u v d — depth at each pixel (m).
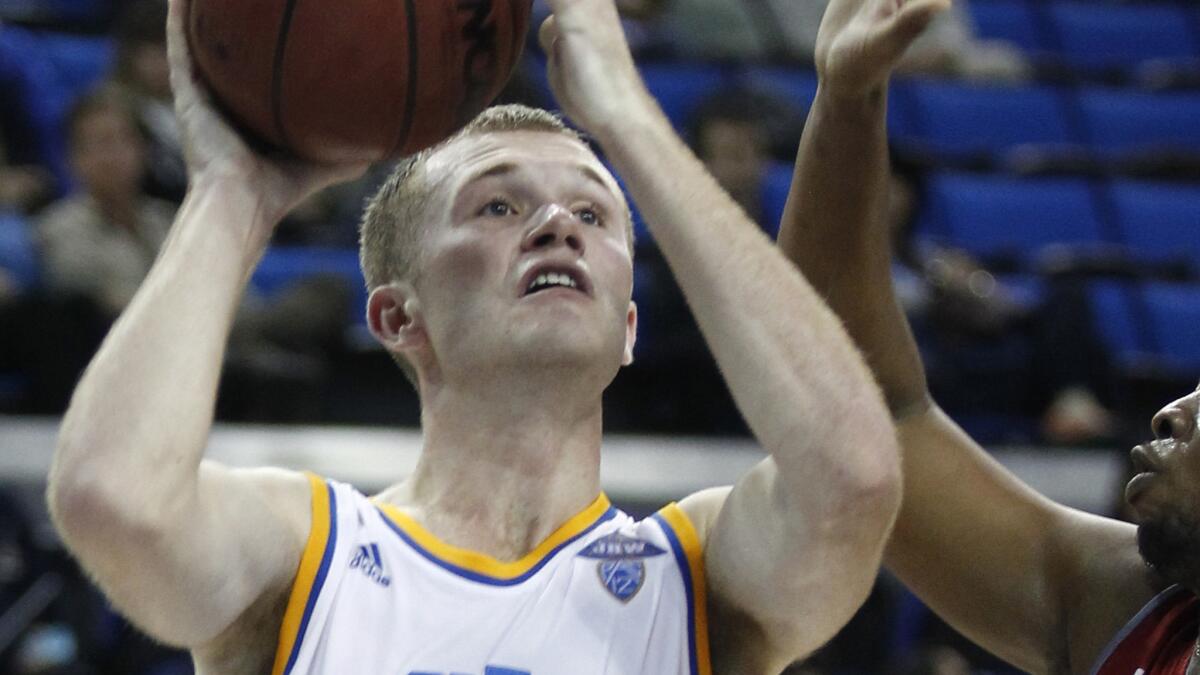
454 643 4.21
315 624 4.22
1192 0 20.27
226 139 4.35
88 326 10.34
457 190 4.57
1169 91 17.95
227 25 4.16
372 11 4.12
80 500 3.87
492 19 4.23
